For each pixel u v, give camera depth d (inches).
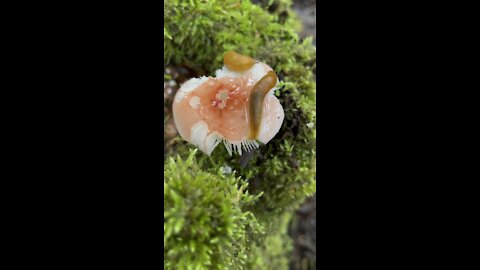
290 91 15.8
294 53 16.6
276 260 18.4
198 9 16.0
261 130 14.5
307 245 19.1
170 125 16.3
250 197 14.5
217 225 13.2
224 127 14.6
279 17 17.3
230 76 14.8
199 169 14.4
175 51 16.3
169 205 13.1
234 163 15.6
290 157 15.9
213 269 13.4
